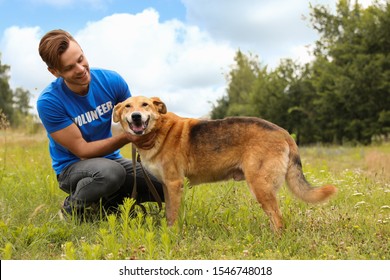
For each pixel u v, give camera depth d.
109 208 5.57
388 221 4.83
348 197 6.29
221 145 4.90
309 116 31.39
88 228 4.77
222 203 5.64
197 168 5.01
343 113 28.67
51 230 4.48
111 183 5.15
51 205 5.78
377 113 26.69
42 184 6.73
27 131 20.47
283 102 32.91
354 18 29.41
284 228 4.59
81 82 4.89
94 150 5.05
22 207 5.51
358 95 26.92
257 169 4.71
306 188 4.77
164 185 5.23
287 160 4.79
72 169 5.27
